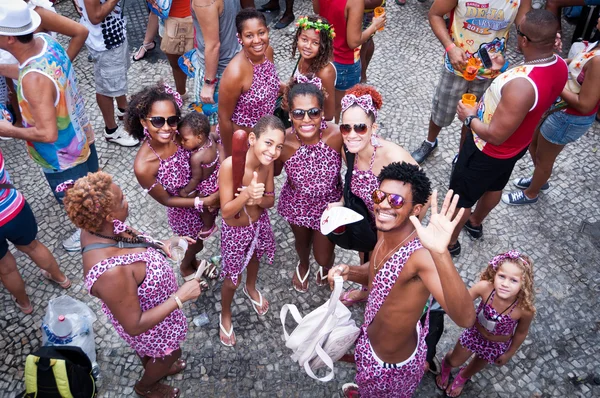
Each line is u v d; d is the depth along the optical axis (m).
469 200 4.17
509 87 3.41
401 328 2.66
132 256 2.68
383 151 3.23
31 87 3.45
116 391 3.65
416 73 6.43
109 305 2.66
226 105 4.02
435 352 3.59
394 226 2.45
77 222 2.55
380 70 6.45
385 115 5.88
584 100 3.91
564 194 5.09
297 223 3.79
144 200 4.99
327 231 3.16
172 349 3.17
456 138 5.65
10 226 3.57
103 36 4.84
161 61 6.57
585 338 4.00
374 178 3.26
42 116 3.54
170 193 3.63
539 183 4.77
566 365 3.83
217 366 3.80
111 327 4.01
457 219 2.16
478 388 3.71
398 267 2.46
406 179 2.39
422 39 6.94
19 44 3.34
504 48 4.53
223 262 3.61
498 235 4.75
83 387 3.41
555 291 4.30
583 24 6.38
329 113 4.23
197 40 4.75
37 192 5.04
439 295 2.30
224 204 3.20
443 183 5.18
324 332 2.99
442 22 4.55
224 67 4.79
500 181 4.11
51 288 4.27
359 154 3.29
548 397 3.66
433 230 2.16
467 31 4.42
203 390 3.67
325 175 3.47
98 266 2.59
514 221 4.86
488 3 4.18
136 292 2.71
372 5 5.42
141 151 3.42
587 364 3.84
